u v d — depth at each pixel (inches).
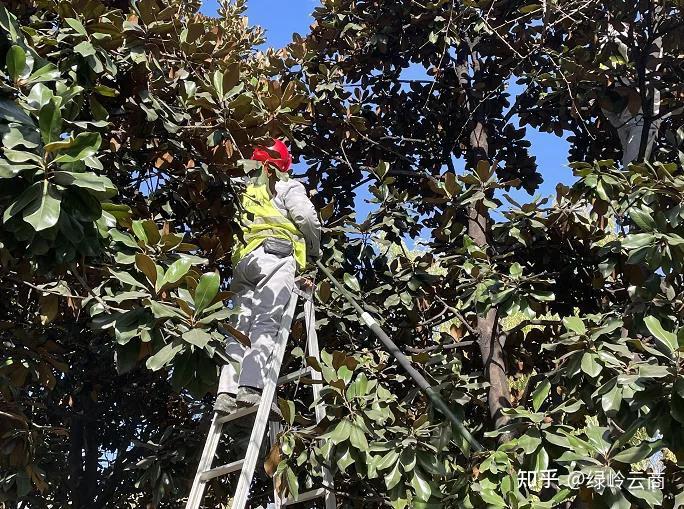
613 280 294.4
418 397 298.7
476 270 258.7
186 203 227.8
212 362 158.2
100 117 184.1
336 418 209.9
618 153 350.3
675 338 172.4
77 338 323.9
